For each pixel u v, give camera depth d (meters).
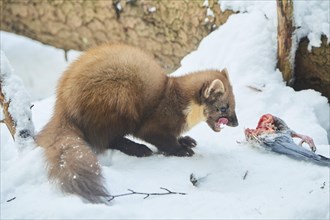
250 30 13.50
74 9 15.88
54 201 8.44
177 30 14.84
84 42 16.42
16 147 10.25
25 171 9.31
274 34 13.39
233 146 10.84
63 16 16.14
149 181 9.30
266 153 10.43
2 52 10.37
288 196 8.86
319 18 13.02
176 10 14.65
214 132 11.51
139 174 9.64
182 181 9.35
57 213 8.01
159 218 8.09
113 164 10.23
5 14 16.73
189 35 14.70
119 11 15.35
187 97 10.67
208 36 13.96
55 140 9.76
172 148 10.56
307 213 8.35
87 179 8.66
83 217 7.92
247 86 12.66
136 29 15.39
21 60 22.39
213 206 8.46
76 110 10.22
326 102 12.77
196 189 9.19
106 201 8.45
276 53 13.23
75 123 10.26
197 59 13.66
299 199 8.70
